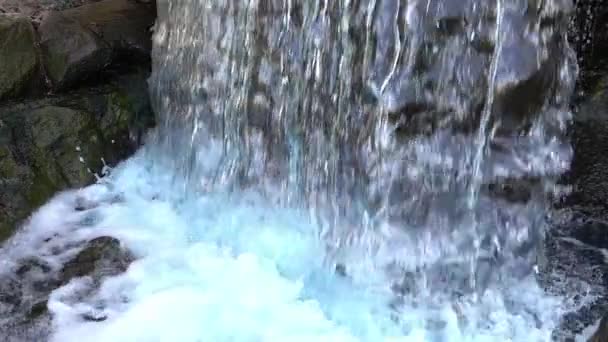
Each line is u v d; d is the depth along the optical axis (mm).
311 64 3879
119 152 4902
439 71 3529
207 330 3799
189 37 4512
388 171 3723
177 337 3754
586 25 4070
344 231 3969
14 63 4684
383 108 3633
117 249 4316
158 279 4113
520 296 3883
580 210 4215
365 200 3840
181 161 4738
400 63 3566
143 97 5039
